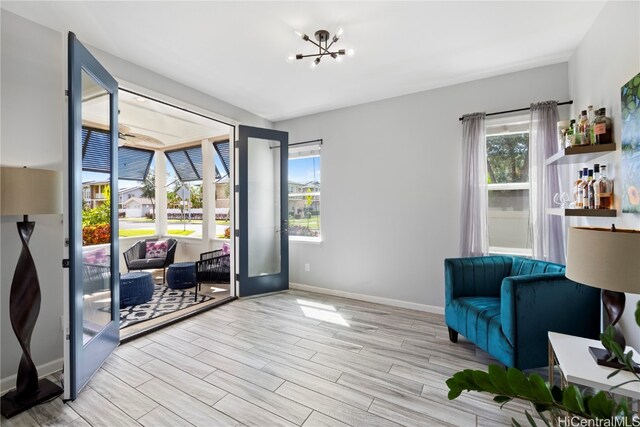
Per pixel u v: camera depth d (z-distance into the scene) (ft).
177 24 7.34
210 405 6.00
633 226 5.39
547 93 9.37
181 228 19.47
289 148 14.71
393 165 12.00
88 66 6.78
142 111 13.02
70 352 6.10
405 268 11.78
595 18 7.10
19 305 6.06
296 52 8.64
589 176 6.87
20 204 5.73
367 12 6.93
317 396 6.26
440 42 8.16
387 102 12.11
